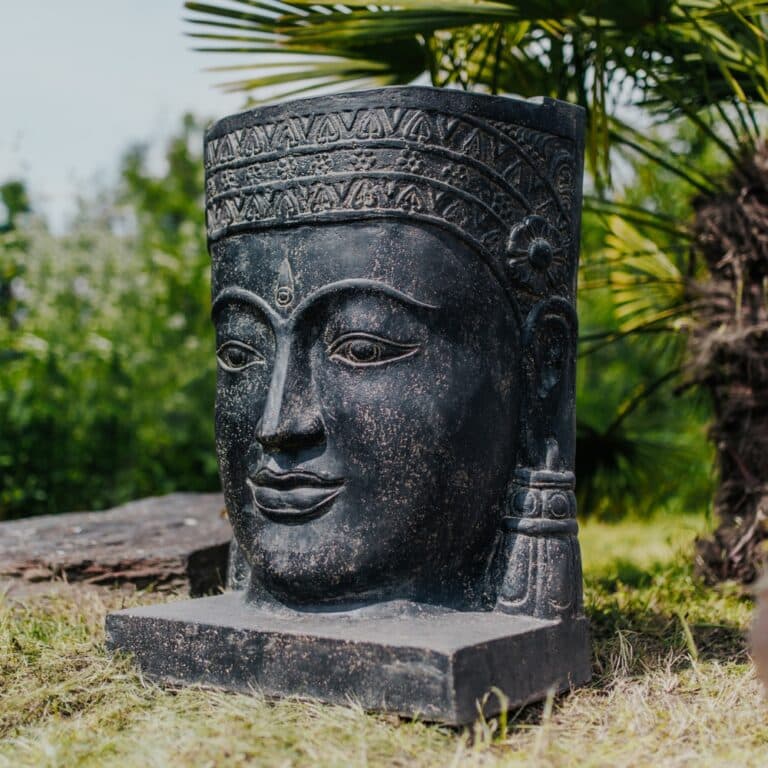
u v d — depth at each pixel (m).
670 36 4.54
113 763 2.42
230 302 3.09
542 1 4.04
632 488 5.33
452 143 2.92
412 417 2.86
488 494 2.96
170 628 2.95
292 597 2.95
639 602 3.97
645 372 6.89
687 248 4.94
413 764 2.38
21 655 3.12
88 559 4.17
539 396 3.05
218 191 3.16
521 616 2.90
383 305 2.88
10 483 6.78
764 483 4.24
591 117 4.47
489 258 2.95
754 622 2.46
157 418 7.50
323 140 2.94
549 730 2.60
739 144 4.43
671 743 2.54
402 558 2.88
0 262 8.24
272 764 2.36
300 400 2.91
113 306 8.27
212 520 5.01
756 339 4.23
